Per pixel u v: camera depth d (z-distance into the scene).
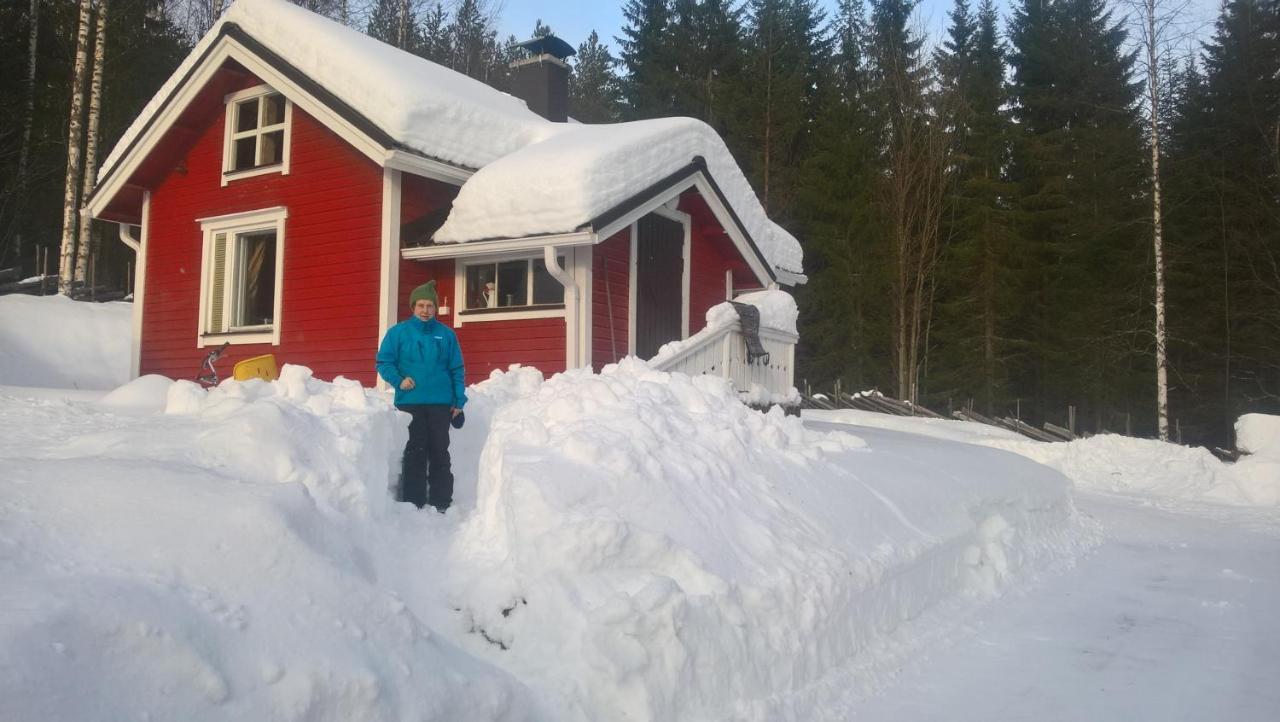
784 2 39.88
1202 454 13.90
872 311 34.16
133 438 4.62
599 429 5.10
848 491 6.11
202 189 13.85
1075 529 9.27
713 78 39.78
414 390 5.96
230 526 3.51
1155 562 8.16
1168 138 34.31
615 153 11.46
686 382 6.33
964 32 42.19
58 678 2.46
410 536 4.95
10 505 3.34
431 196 12.43
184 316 13.87
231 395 6.04
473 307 12.19
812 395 24.17
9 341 16.11
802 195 34.59
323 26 13.14
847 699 4.42
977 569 6.81
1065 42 37.72
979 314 34.47
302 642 3.13
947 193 35.25
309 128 12.71
